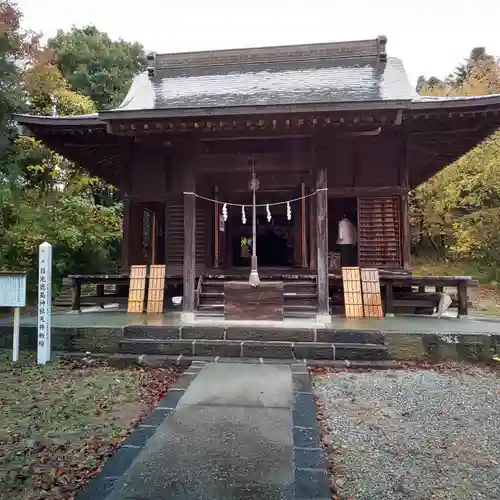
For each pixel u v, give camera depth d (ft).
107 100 70.33
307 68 31.81
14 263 38.09
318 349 18.58
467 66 80.43
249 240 39.60
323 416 12.35
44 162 49.01
